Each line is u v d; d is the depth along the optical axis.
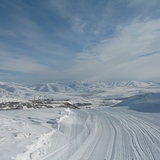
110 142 10.29
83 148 9.15
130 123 16.22
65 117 18.67
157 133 12.10
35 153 7.91
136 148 9.12
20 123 12.51
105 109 32.22
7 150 7.31
